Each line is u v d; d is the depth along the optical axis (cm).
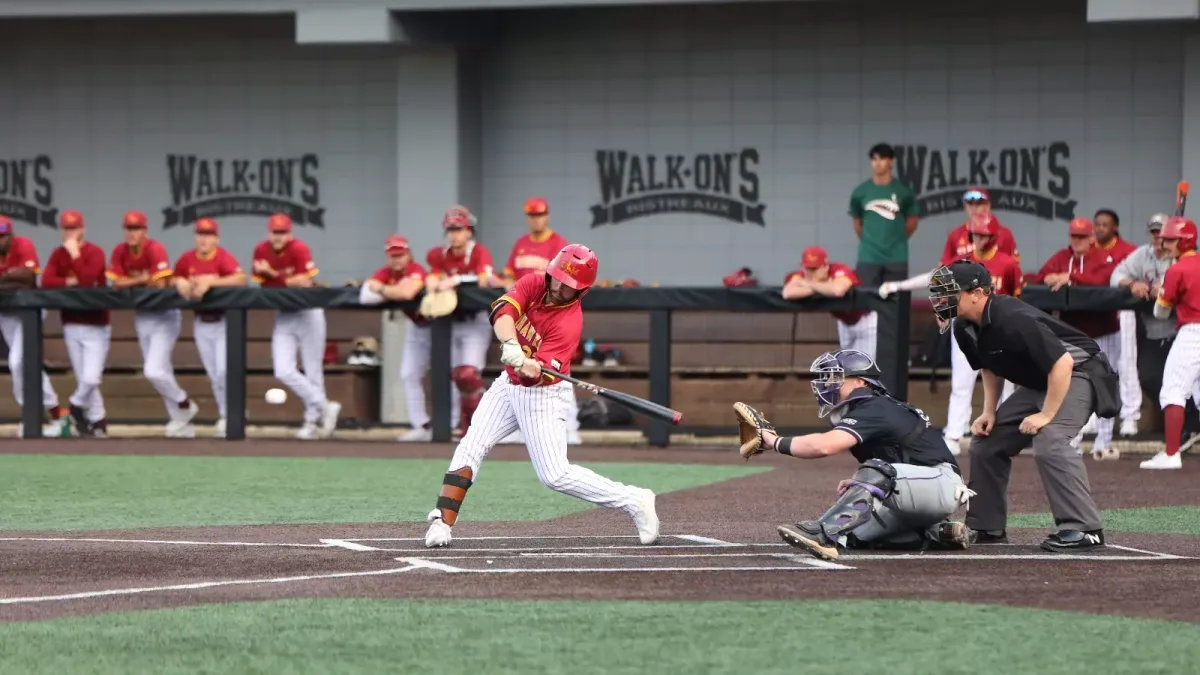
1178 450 4869
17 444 5675
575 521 3622
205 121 7056
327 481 4516
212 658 2127
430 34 6394
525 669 2061
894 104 6519
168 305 5800
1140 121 6316
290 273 5884
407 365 5766
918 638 2238
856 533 3059
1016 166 6425
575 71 6762
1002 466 3219
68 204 7156
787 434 5456
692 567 2862
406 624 2327
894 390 5306
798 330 5441
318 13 6281
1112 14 5650
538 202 5603
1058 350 3028
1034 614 2403
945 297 3075
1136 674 2045
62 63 7131
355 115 6925
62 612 2439
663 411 3009
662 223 6731
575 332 3112
